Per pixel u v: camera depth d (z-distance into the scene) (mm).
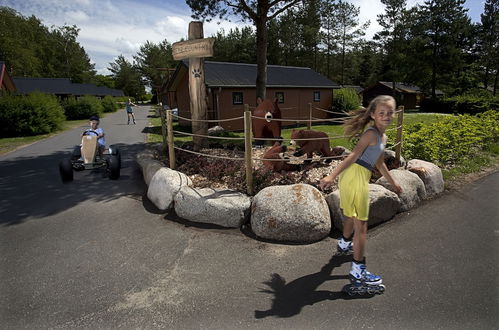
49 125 19031
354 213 3031
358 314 2752
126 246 4141
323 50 54562
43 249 4102
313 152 6547
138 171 8242
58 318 2801
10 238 4449
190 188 5156
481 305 2818
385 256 3719
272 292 3109
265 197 4395
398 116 6078
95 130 7348
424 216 4820
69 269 3609
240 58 54938
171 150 6551
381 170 3312
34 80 47906
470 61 48312
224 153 7754
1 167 9320
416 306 2832
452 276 3279
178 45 7938
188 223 4789
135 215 5195
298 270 3492
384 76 49781
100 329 2660
